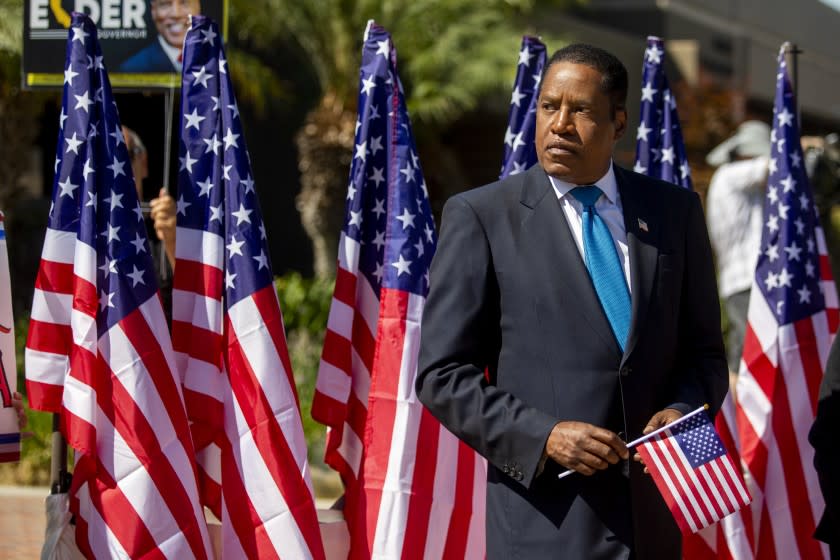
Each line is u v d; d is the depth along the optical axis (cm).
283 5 2100
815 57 4150
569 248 529
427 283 717
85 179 670
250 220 689
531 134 760
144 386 661
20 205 1991
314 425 1227
